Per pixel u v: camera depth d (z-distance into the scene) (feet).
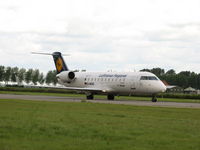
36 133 62.03
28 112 103.55
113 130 66.80
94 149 49.62
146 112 112.57
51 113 101.24
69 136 59.67
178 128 71.61
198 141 56.70
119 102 190.29
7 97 228.43
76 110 115.85
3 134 60.29
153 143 54.49
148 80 214.28
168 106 153.07
